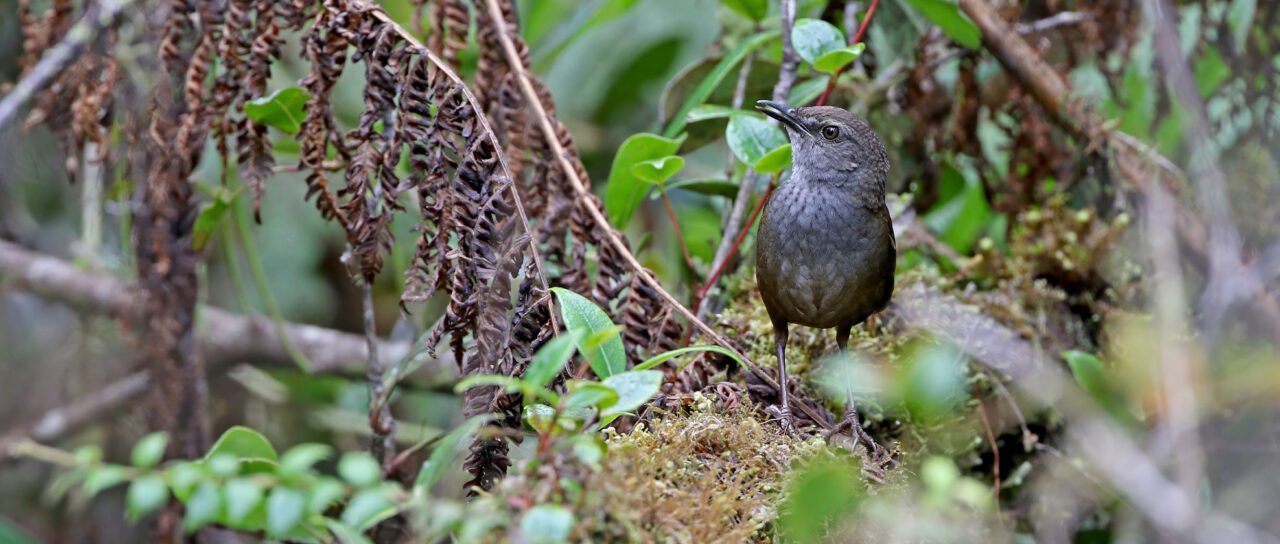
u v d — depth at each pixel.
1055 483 9.38
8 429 10.64
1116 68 12.36
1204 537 7.21
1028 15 11.80
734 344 9.02
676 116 10.48
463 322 6.94
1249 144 10.99
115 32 9.07
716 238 11.22
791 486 6.27
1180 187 10.58
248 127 8.12
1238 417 9.25
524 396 6.71
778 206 8.46
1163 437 8.09
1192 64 11.02
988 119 11.93
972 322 9.60
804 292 8.44
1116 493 8.75
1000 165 12.59
